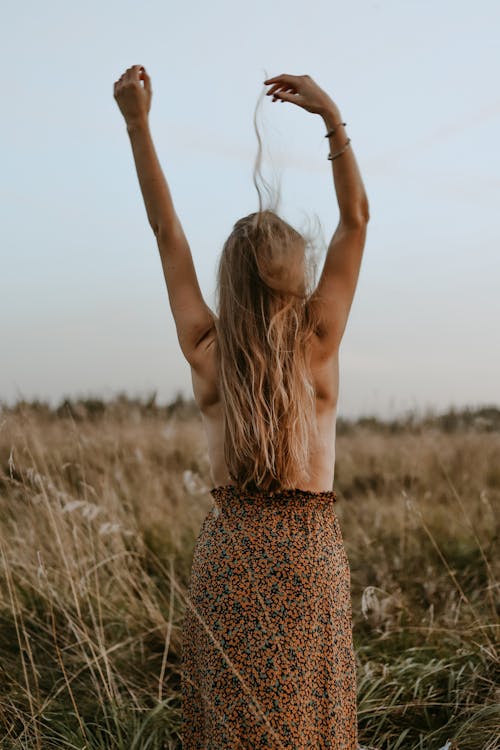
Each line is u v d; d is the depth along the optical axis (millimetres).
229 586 1973
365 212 2107
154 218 2150
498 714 2881
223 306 2109
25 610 3719
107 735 2932
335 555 2047
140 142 2141
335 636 2002
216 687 1953
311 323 2090
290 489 2027
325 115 2080
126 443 6590
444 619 3832
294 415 2023
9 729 2840
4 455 4512
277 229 2111
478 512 5633
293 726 1909
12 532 4426
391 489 6621
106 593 3959
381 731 2971
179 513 5484
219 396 2150
